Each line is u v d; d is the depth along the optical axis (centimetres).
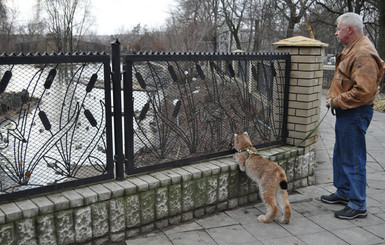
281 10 2042
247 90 401
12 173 275
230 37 2500
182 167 350
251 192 386
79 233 278
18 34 2525
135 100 316
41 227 259
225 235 312
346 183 374
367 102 331
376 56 318
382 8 1448
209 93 370
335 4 2009
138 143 328
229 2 2377
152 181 311
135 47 2361
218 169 350
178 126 353
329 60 3003
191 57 341
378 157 566
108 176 309
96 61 288
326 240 304
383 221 342
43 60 262
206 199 348
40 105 282
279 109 431
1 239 243
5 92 263
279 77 423
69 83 285
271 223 336
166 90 337
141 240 302
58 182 300
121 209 296
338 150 374
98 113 302
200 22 2212
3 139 272
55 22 2912
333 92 354
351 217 344
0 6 2339
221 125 385
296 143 430
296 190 424
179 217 333
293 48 415
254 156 347
